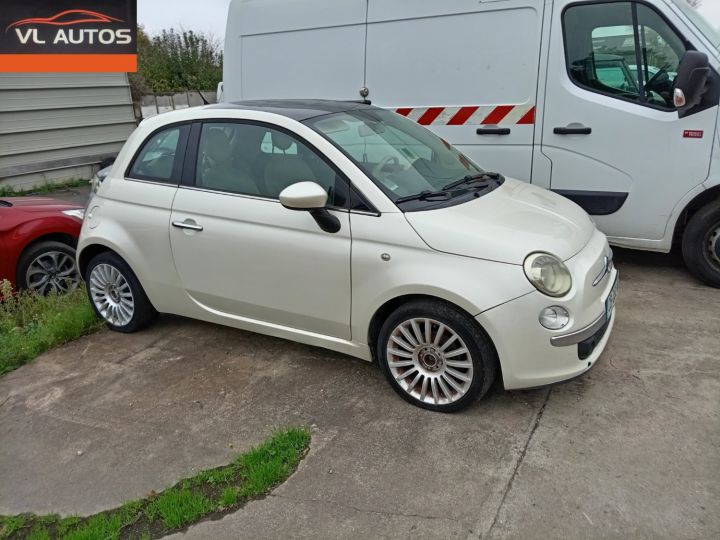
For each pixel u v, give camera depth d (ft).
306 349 13.41
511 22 16.62
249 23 20.88
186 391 12.04
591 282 10.13
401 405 10.99
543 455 9.34
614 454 9.25
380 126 12.88
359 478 9.14
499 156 17.57
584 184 16.57
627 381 11.21
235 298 12.53
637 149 15.62
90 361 13.66
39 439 10.89
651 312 14.12
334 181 11.02
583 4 15.70
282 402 11.37
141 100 42.27
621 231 16.42
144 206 13.43
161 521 8.68
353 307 10.97
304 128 11.54
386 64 18.60
